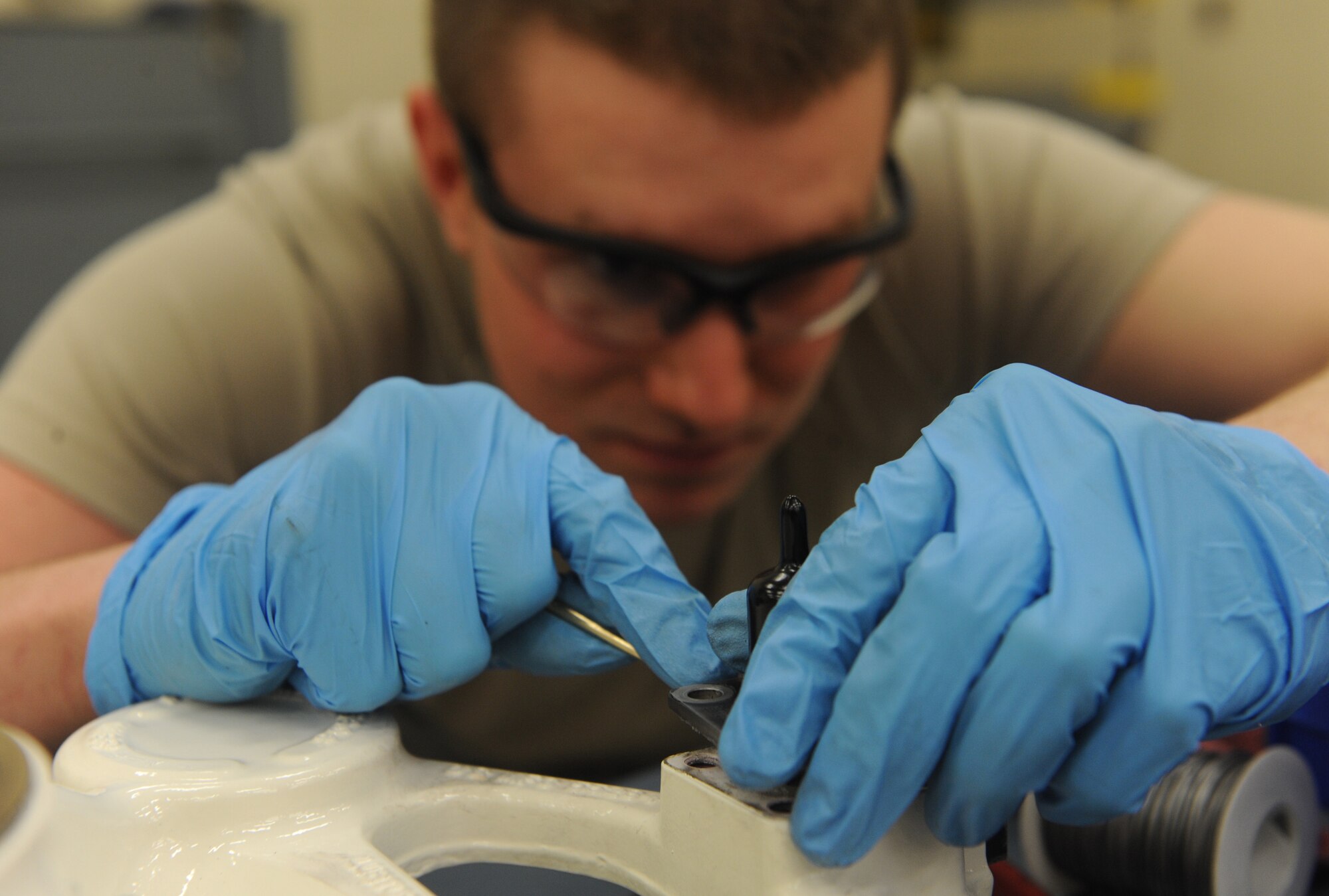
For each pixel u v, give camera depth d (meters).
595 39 0.61
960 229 1.04
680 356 0.73
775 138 0.64
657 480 0.82
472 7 0.67
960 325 1.06
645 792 0.41
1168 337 0.99
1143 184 1.05
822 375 0.90
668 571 0.45
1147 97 2.21
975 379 1.09
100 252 1.67
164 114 1.67
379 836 0.39
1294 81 2.02
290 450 0.46
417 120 0.84
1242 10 2.07
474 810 0.41
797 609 0.36
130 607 0.45
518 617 0.45
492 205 0.70
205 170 1.74
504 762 0.96
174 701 0.44
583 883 0.49
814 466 1.03
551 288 0.72
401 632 0.42
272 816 0.37
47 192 1.61
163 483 0.90
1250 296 0.95
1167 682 0.32
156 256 0.96
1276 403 0.62
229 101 1.73
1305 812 0.47
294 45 1.80
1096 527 0.33
